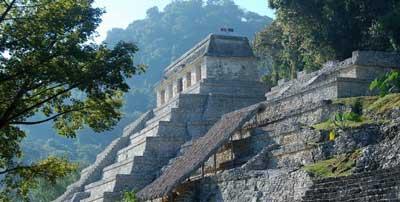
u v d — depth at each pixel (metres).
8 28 20.09
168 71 67.81
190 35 196.12
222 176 32.72
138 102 155.38
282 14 52.66
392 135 26.84
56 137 141.25
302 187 26.58
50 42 20.45
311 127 32.66
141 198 38.00
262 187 29.48
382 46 47.34
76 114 22.94
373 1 46.75
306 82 44.41
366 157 25.17
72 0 21.39
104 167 60.06
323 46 51.22
